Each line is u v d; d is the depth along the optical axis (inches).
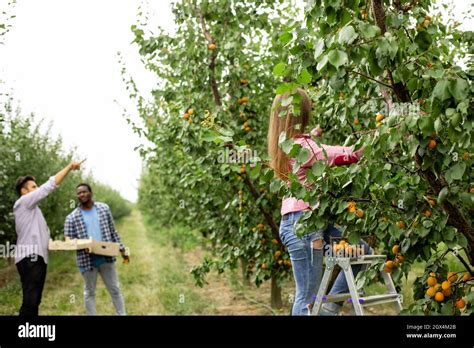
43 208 639.8
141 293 518.0
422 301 166.9
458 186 152.2
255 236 340.5
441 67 146.1
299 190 164.4
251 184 332.2
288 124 194.1
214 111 312.3
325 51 140.6
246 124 323.3
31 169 578.6
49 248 362.0
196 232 743.7
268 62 341.7
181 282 589.6
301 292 203.8
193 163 353.4
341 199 166.2
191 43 320.8
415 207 157.4
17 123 546.3
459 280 168.9
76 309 451.2
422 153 147.9
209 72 315.3
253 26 319.0
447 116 132.3
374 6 152.8
